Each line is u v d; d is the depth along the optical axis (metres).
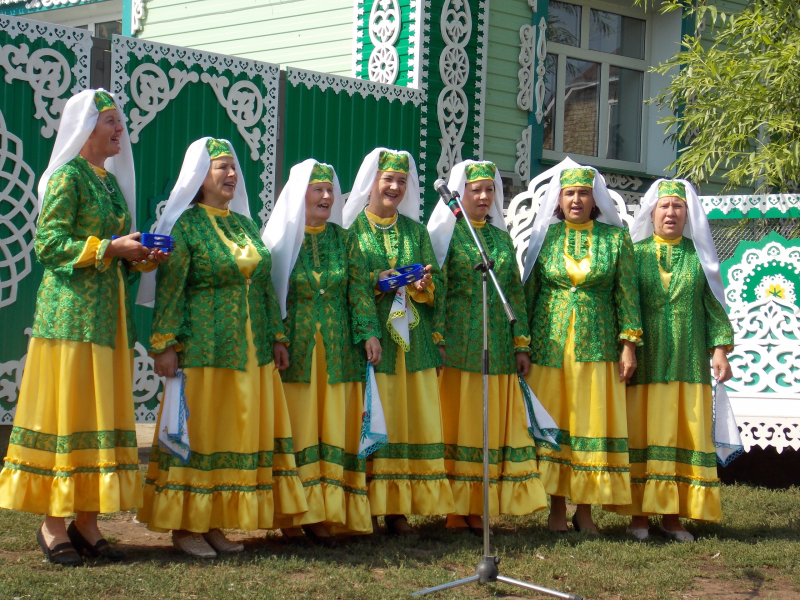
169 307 4.07
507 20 8.65
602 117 9.79
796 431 6.25
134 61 6.30
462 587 3.83
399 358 4.60
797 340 6.36
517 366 4.97
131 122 6.30
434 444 4.59
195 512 4.00
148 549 4.18
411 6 7.88
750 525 5.21
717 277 5.00
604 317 4.90
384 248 4.70
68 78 5.99
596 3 9.69
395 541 4.52
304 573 3.92
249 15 9.13
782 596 3.92
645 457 4.95
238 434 4.10
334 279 4.45
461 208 4.23
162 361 4.05
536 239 5.09
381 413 4.34
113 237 3.84
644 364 5.00
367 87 7.48
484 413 3.96
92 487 3.84
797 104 7.71
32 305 5.80
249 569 3.88
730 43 8.23
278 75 6.96
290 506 4.17
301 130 7.12
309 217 4.52
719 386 4.98
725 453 4.96
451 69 8.02
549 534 4.83
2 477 3.80
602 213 5.04
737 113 7.73
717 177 9.99
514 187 8.71
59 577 3.62
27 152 5.83
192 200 4.30
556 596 3.66
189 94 6.56
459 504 4.72
